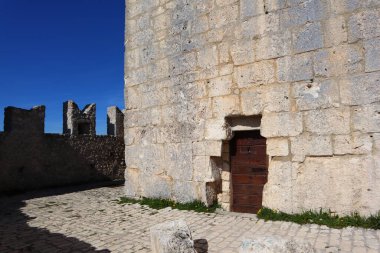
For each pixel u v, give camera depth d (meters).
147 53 8.67
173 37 8.04
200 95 7.41
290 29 6.14
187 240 4.05
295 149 5.97
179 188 7.66
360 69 5.44
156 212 7.18
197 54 7.51
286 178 6.01
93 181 16.00
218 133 7.03
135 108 8.95
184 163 7.61
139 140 8.78
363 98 5.39
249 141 6.98
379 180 5.18
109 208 8.09
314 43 5.87
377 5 5.33
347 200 5.43
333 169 5.58
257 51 6.54
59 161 14.62
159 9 8.43
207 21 7.35
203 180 7.20
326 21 5.77
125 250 4.76
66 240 5.45
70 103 16.31
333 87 5.66
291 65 6.11
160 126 8.22
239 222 5.89
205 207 7.07
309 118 5.87
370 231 4.83
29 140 13.59
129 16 9.27
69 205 9.10
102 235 5.64
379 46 5.29
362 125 5.37
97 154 16.34
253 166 6.88
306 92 5.92
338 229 5.04
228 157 7.19
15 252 4.91
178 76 7.88
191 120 7.54
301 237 4.80
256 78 6.52
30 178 13.49
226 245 4.70
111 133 17.91
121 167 17.58
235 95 6.81
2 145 12.70
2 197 11.62
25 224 6.80
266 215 6.01
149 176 8.41
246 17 6.72
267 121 6.32
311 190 5.76
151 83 8.52
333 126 5.62
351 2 5.55
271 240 3.46
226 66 6.98
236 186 7.06
